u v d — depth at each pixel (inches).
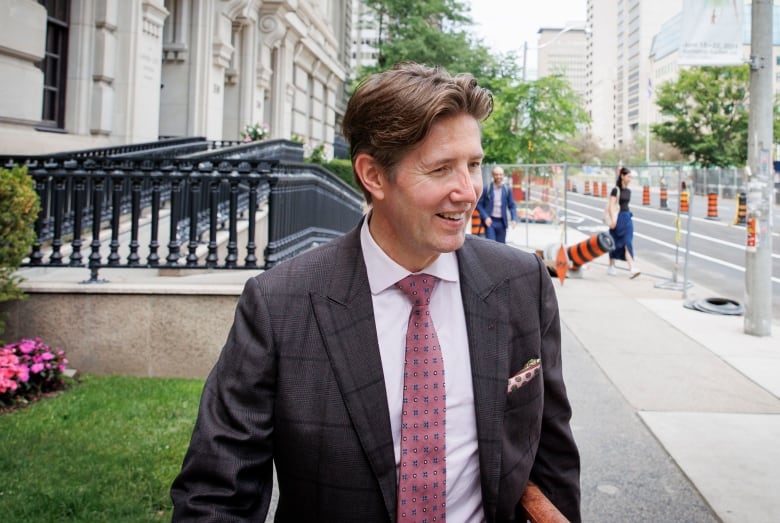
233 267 229.1
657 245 722.2
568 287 439.2
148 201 348.5
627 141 5826.8
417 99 52.1
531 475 65.9
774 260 615.8
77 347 215.9
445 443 56.0
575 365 252.5
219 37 737.0
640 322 330.3
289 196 269.6
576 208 761.6
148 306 215.8
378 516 53.4
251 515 55.5
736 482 152.9
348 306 56.1
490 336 58.6
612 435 183.0
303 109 1246.3
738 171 1497.3
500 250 64.2
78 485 136.6
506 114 1138.0
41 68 428.5
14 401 186.7
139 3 503.5
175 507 54.0
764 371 246.4
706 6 302.4
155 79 542.6
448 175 53.8
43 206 228.5
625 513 139.1
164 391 198.5
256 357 55.1
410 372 55.7
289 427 54.0
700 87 2050.9
